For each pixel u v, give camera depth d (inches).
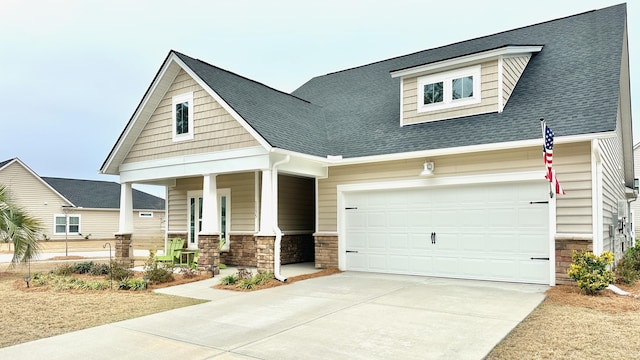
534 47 469.1
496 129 407.2
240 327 255.4
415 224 452.8
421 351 207.2
